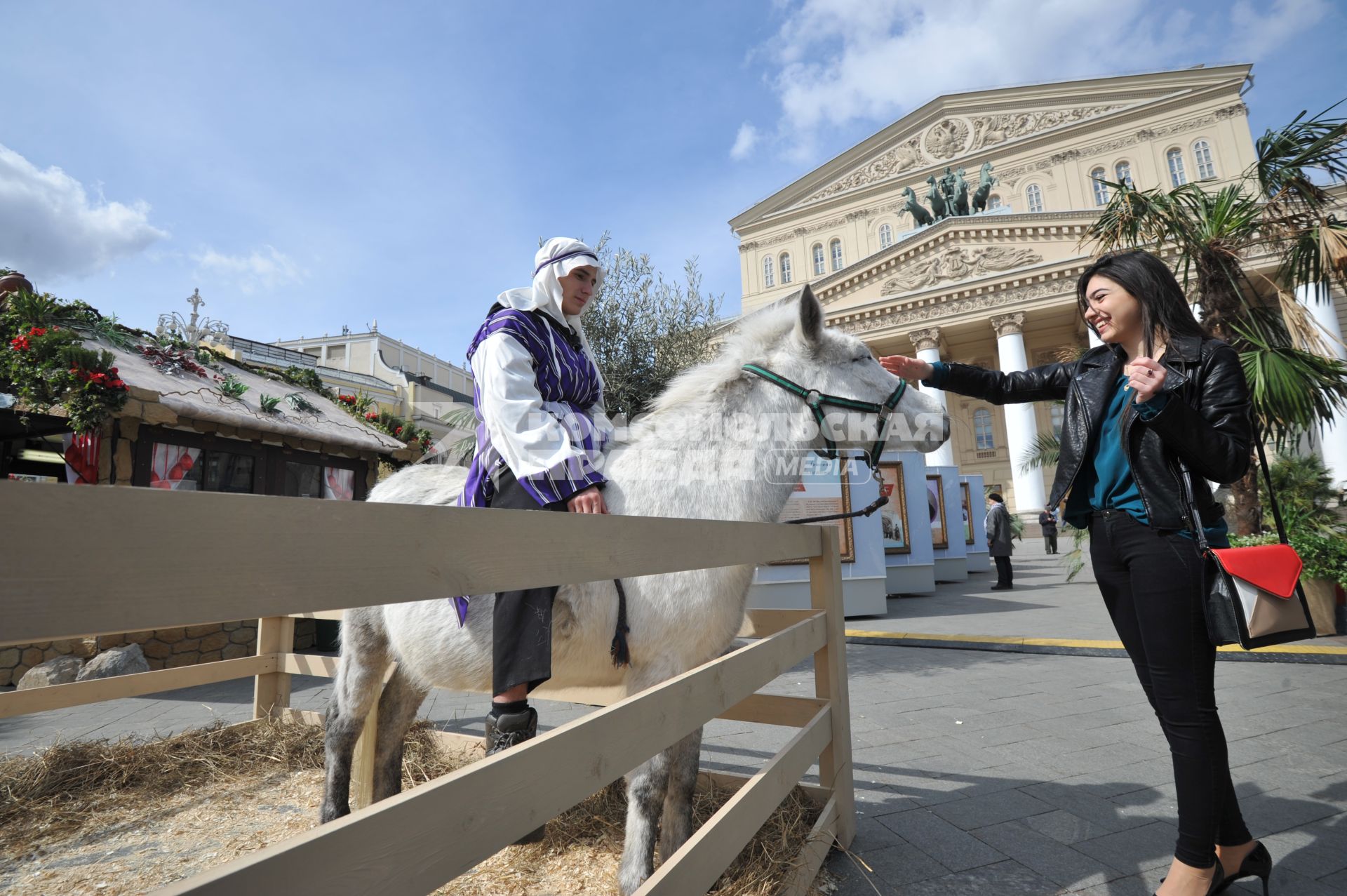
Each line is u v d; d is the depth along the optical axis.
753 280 45.31
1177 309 1.89
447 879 0.72
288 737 3.31
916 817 2.58
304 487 7.12
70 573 0.44
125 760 3.04
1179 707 1.77
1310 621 1.73
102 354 5.29
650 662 1.74
